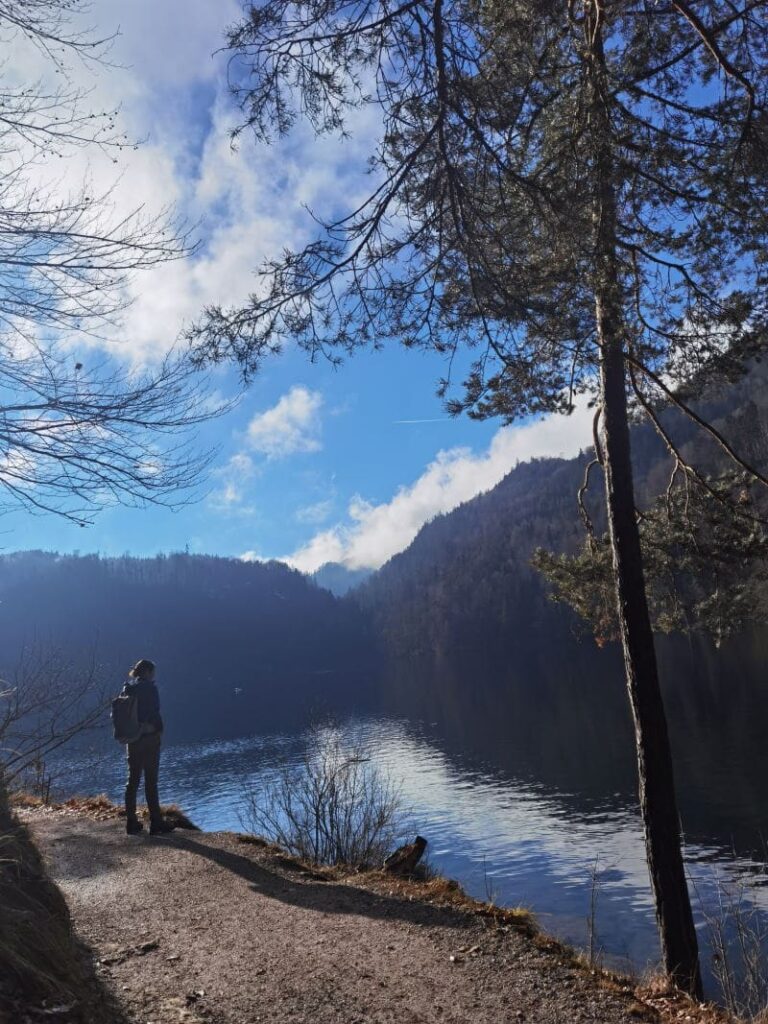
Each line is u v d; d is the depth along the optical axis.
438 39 4.59
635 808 26.08
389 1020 3.78
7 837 3.82
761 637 76.00
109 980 3.98
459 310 5.27
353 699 86.75
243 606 179.00
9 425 3.96
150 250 4.20
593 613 10.96
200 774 40.03
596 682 75.00
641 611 8.57
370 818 9.91
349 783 10.41
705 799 25.55
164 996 3.87
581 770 34.25
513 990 4.22
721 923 8.30
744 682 52.53
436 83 4.73
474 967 4.52
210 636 153.12
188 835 8.02
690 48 5.98
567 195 5.04
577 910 15.62
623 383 8.79
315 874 6.85
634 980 5.41
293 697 102.56
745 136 5.72
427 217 5.00
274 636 166.38
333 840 9.57
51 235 3.92
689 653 76.44
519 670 101.00
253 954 4.61
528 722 52.25
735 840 20.38
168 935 4.91
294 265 5.17
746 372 7.48
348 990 4.11
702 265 6.71
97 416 4.09
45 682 6.53
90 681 7.35
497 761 38.38
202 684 131.75
